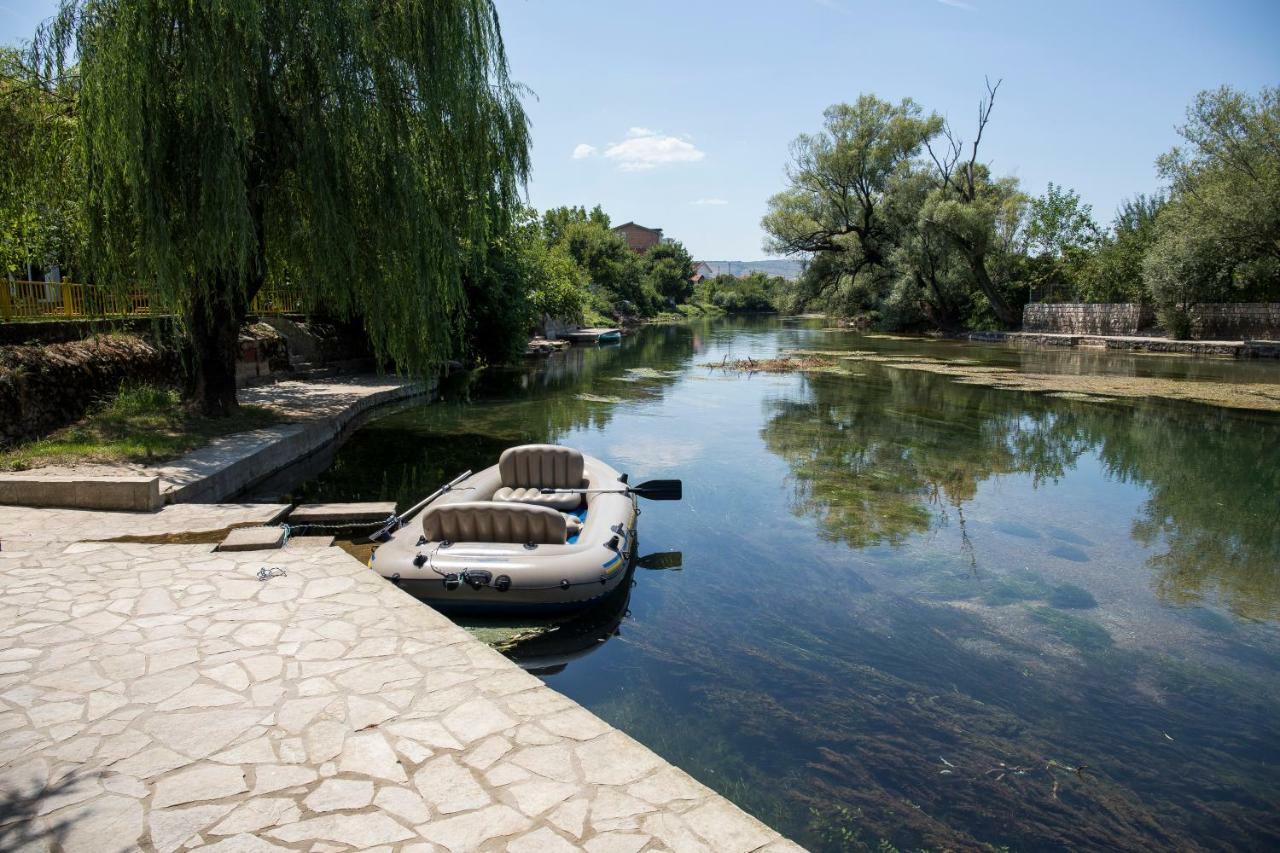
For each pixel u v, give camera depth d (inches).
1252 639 209.8
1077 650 201.6
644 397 684.7
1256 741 161.6
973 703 173.5
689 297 3186.5
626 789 110.6
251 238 350.9
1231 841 129.6
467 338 901.2
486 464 412.8
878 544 285.4
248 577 197.3
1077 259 1567.4
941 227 1365.7
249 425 419.5
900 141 1489.9
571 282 1587.1
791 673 185.8
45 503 265.1
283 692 136.2
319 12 340.2
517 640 197.8
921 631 211.8
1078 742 159.3
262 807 104.0
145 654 150.4
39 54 335.3
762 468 406.6
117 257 352.2
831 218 1631.4
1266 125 976.3
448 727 126.0
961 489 369.1
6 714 126.6
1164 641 207.9
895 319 1697.8
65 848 95.0
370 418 559.5
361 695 135.8
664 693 175.0
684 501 340.5
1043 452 455.2
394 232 381.7
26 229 466.3
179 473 309.0
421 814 103.4
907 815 133.3
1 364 349.7
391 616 171.9
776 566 261.0
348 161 370.0
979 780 144.5
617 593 229.8
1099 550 282.7
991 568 261.9
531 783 111.3
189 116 336.5
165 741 119.7
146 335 487.8
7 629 161.3
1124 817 135.0
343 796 107.0
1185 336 1200.2
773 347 1333.7
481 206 428.5
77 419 394.9
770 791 139.3
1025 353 1169.4
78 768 112.1
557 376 863.1
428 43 372.5
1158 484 383.2
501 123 418.9
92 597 181.2
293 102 366.3
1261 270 1135.6
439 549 211.5
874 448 461.4
